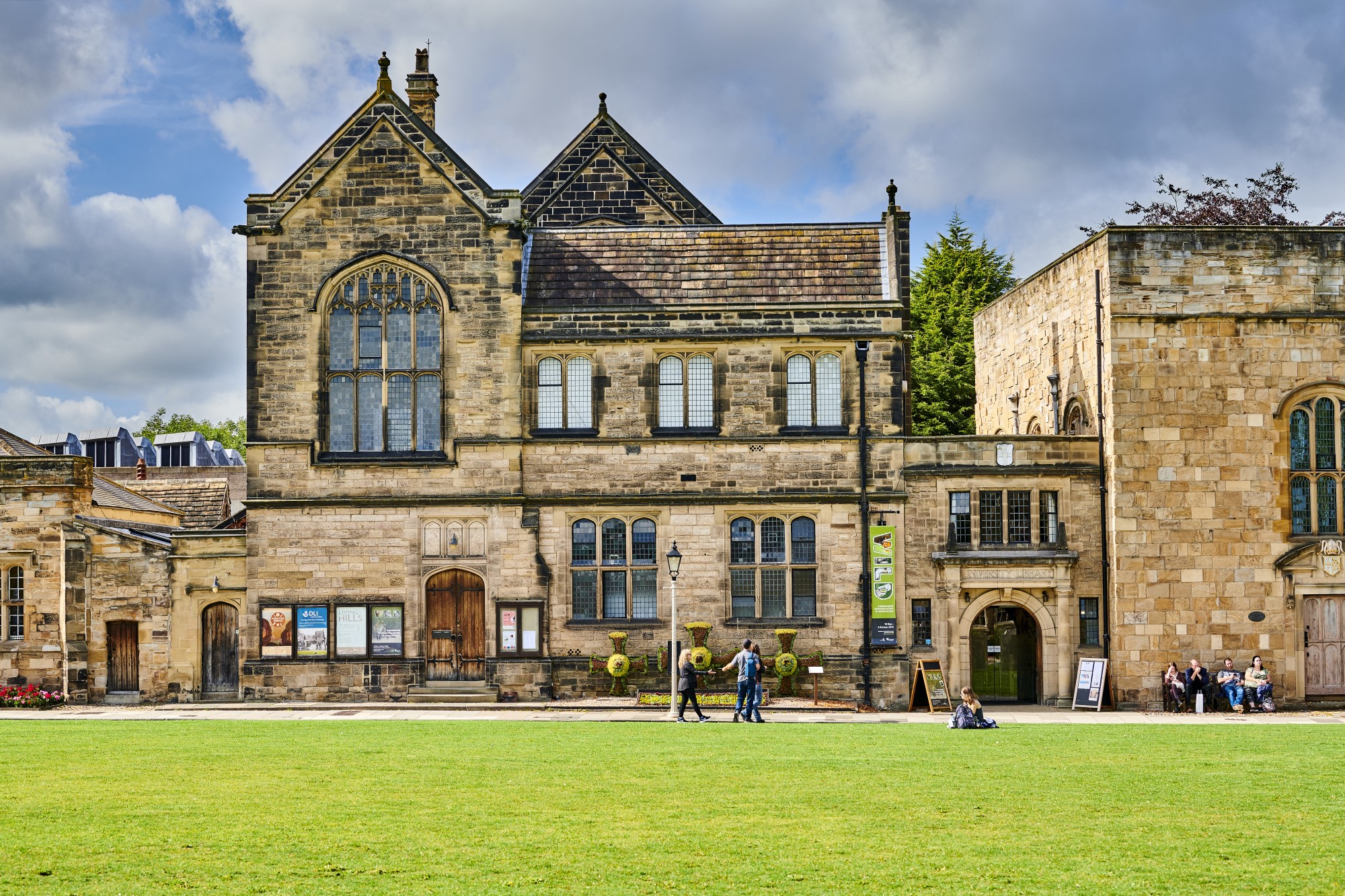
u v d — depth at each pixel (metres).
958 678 40.25
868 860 18.39
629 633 40.41
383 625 40.31
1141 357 40.06
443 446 40.72
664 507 40.72
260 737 30.28
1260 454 40.00
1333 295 40.41
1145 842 19.48
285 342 40.84
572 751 27.72
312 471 40.56
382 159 41.12
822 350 41.09
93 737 30.17
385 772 24.73
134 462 85.06
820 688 40.25
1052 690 40.50
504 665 40.00
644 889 17.03
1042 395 46.59
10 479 41.31
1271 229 40.38
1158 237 40.31
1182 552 39.81
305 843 19.11
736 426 40.88
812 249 43.16
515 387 40.62
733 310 41.03
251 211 41.16
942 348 73.62
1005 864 18.25
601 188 51.53
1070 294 43.72
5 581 41.47
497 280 40.88
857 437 40.75
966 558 40.28
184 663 40.59
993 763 26.23
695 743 29.31
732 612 40.69
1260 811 21.53
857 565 40.53
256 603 40.41
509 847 18.95
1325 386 40.22
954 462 40.75
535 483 40.72
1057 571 40.47
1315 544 39.75
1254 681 39.12
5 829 19.84
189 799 22.12
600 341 40.94
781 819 20.73
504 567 40.31
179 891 16.80
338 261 40.94
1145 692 39.62
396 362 40.94
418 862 18.16
